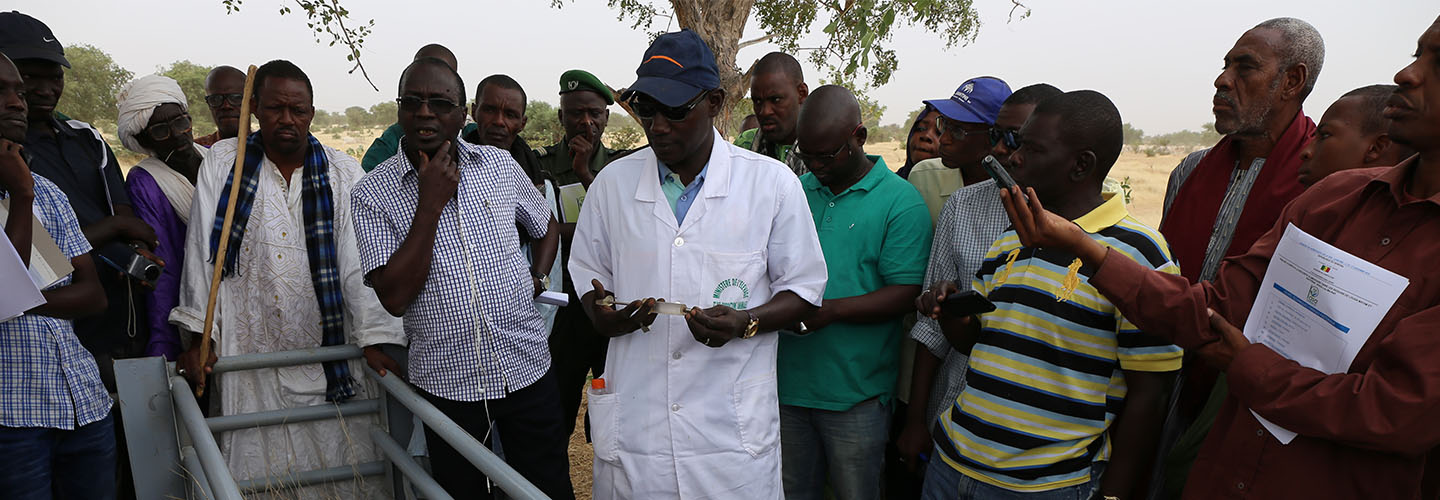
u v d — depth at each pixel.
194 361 2.89
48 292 2.49
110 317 3.20
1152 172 42.66
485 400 2.79
